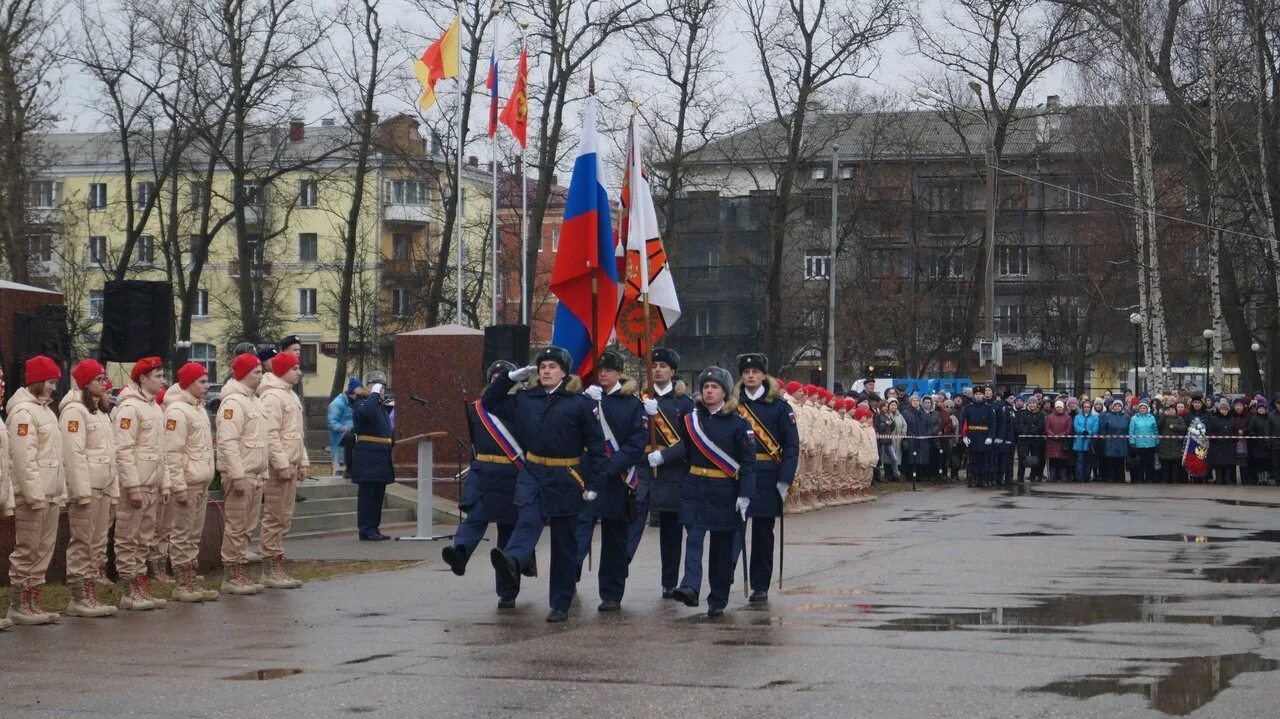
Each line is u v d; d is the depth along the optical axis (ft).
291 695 28.71
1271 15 137.39
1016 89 153.89
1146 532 67.31
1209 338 165.78
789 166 152.25
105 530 43.75
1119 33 142.92
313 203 202.49
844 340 181.98
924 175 187.62
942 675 29.94
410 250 215.10
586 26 137.69
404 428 84.33
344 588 48.37
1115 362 231.71
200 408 47.62
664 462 44.14
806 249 192.34
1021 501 93.81
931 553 57.21
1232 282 160.04
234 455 47.39
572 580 39.88
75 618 42.06
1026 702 27.12
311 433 154.61
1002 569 51.01
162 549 47.29
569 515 39.86
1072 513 81.05
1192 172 150.51
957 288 193.98
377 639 36.29
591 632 37.14
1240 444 112.78
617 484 41.45
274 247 216.54
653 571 52.24
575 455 40.32
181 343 149.07
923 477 121.29
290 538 69.00
